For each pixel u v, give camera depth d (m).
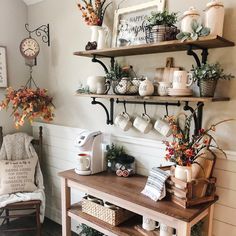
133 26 1.83
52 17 2.48
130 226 1.69
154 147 1.81
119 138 2.02
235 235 1.51
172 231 1.50
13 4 2.64
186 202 1.33
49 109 2.45
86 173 1.88
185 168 1.37
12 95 2.35
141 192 1.56
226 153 1.48
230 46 1.44
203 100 1.33
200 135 1.44
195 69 1.41
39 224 2.29
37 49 2.51
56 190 2.68
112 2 1.96
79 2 2.21
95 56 1.95
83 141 1.87
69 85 2.41
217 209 1.56
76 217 1.86
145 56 1.82
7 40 2.63
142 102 1.85
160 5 1.69
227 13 1.44
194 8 1.42
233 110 1.46
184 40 1.34
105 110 2.05
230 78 1.44
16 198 2.25
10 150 2.55
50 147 2.67
